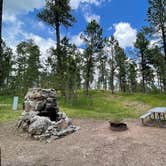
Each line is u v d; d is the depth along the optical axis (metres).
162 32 29.61
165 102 31.66
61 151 9.11
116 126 12.02
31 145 10.12
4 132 12.67
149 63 42.16
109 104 31.25
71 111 20.25
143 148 8.98
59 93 35.56
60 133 11.52
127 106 30.02
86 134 11.61
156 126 12.83
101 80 57.12
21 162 7.89
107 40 42.59
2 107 23.50
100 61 40.25
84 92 42.78
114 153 8.61
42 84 40.59
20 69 45.97
